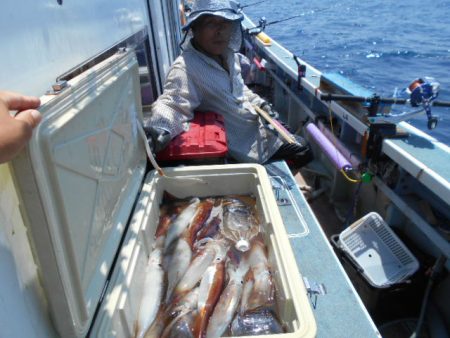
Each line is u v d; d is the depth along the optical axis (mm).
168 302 1375
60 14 1090
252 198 1962
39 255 827
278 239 1444
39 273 868
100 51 1468
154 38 3043
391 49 10680
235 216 1817
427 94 2115
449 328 1938
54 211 833
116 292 1172
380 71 8469
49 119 840
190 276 1470
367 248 2199
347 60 9508
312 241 1767
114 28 1714
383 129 2256
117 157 1457
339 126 3051
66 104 944
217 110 2533
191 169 1935
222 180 1963
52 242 813
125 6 1981
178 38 5605
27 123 657
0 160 593
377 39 12156
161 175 1911
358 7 20734
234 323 1281
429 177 1854
